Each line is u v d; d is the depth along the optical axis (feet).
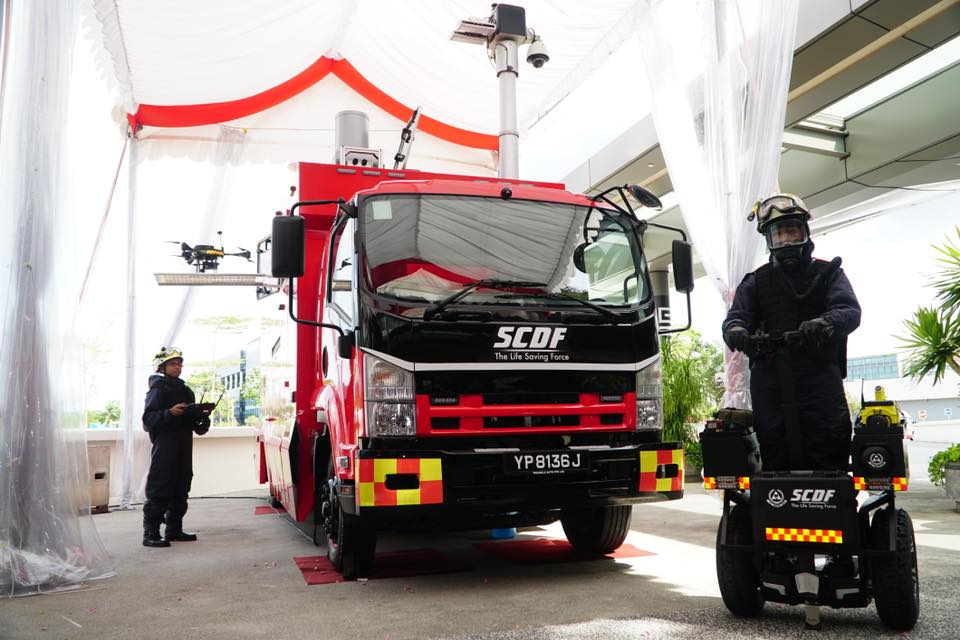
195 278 35.58
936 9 22.70
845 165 35.55
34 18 16.89
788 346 10.92
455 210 15.70
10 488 15.44
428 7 32.30
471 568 16.28
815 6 24.29
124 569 17.52
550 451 14.03
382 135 43.29
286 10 32.81
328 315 17.90
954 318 28.09
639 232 16.84
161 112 36.68
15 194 16.40
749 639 10.03
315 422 20.02
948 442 87.66
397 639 10.71
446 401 13.79
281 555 19.27
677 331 16.47
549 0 29.89
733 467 11.27
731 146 21.06
